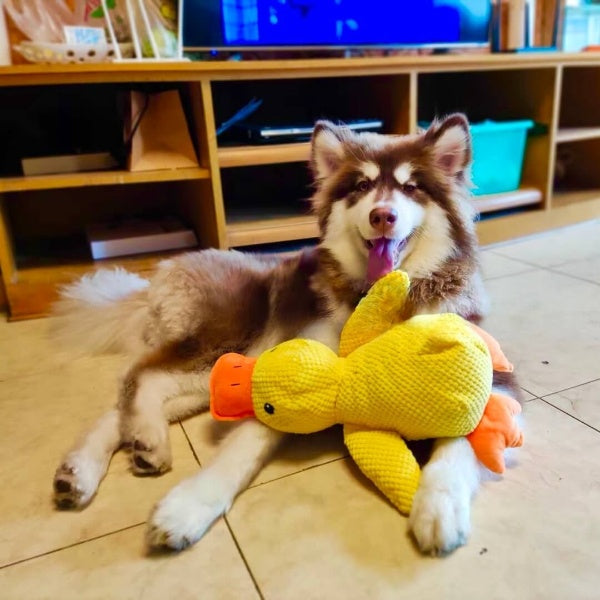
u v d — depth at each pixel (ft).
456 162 4.15
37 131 7.84
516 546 2.81
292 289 4.52
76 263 6.97
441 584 2.62
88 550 2.93
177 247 7.42
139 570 2.79
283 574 2.72
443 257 4.04
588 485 3.23
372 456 3.18
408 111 7.22
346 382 3.29
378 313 3.54
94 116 8.02
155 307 4.58
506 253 7.88
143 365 4.18
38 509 3.25
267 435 3.44
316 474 3.44
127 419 3.67
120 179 6.25
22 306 6.30
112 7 6.95
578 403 4.09
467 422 3.06
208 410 4.27
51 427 4.10
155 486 3.41
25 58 6.31
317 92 8.98
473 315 4.09
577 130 9.07
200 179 6.91
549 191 8.61
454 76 9.83
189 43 7.30
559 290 6.37
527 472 3.35
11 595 2.68
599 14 10.19
